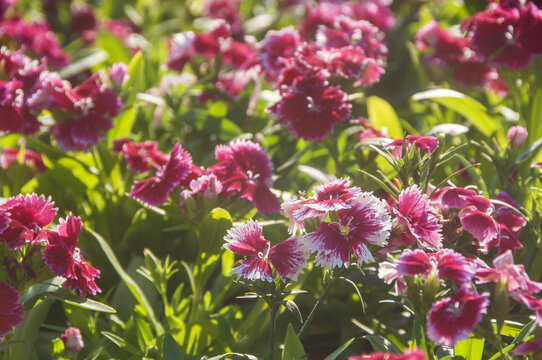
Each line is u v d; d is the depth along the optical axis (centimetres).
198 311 67
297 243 59
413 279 56
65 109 74
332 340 73
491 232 60
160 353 64
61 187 80
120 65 76
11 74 74
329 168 78
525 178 74
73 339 62
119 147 74
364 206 58
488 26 78
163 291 66
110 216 78
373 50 78
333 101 71
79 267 60
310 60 73
